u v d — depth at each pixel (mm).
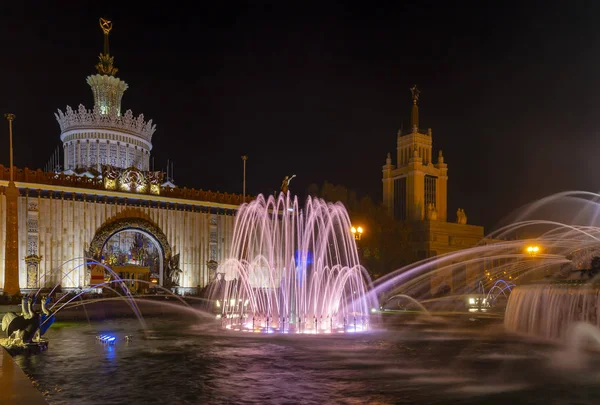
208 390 11586
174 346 18766
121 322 30281
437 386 11945
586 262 20531
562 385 12031
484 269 82438
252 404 10391
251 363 15055
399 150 104188
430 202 98438
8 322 17609
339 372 13656
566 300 19406
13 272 43062
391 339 20797
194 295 52219
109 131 64125
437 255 81125
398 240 71125
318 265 39875
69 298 44406
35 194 45969
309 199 44938
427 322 29234
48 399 10836
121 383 12367
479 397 10898
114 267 49906
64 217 47250
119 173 51094
